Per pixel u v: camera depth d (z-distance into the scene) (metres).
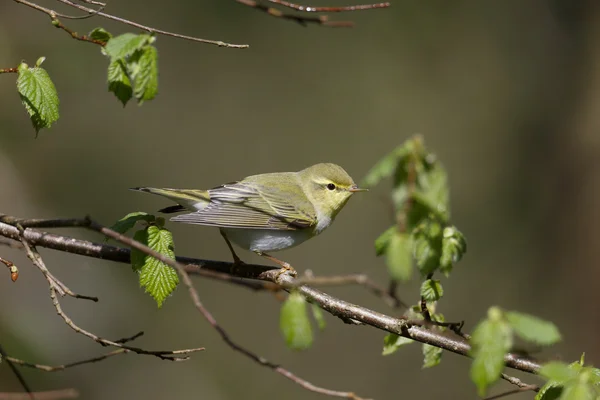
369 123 16.77
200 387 13.54
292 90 16.70
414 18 17.14
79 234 12.25
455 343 5.39
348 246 15.60
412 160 3.93
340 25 4.51
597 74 16.55
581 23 17.00
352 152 16.59
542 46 17.16
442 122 16.83
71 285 12.26
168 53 16.08
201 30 16.27
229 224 6.84
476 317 14.95
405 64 17.05
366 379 14.12
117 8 15.35
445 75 17.11
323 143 16.48
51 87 5.08
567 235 15.66
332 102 16.75
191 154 15.69
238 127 16.30
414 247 4.40
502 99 16.95
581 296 15.04
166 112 15.88
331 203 7.60
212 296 14.60
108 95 14.80
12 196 12.57
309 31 16.86
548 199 16.08
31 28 13.45
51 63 13.57
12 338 10.95
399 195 3.94
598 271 15.12
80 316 12.23
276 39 16.70
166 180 15.43
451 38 17.17
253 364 14.16
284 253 15.41
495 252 15.71
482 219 16.14
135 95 4.47
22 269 11.48
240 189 7.17
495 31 17.28
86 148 14.52
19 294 11.38
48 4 13.61
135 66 4.47
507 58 17.17
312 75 16.77
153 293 5.15
